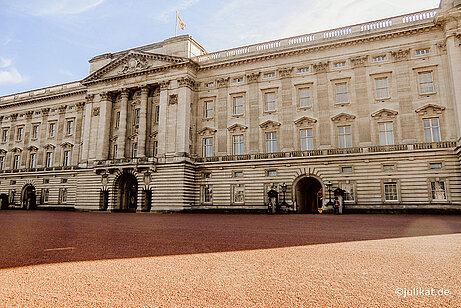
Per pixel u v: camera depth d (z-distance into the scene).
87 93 50.41
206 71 44.81
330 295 6.28
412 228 17.62
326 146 36.91
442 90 33.34
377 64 36.22
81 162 48.56
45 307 5.75
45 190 55.44
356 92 36.59
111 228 18.81
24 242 13.16
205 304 5.84
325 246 11.72
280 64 40.75
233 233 15.87
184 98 42.66
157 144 45.72
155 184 42.09
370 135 35.28
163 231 17.00
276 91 40.56
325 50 38.69
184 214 36.91
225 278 7.55
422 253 10.25
